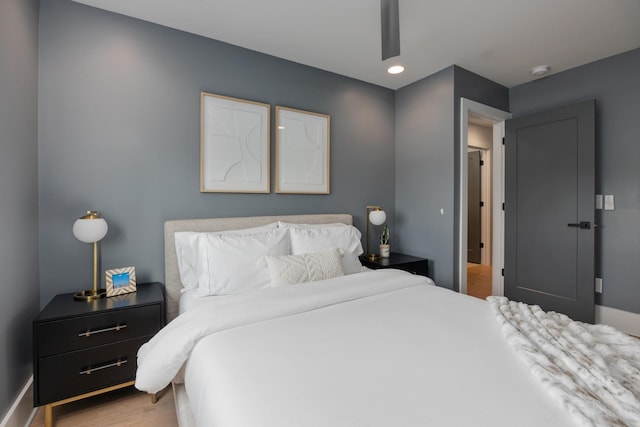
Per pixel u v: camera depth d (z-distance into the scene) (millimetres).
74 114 1940
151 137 2176
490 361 1044
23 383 1628
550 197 3037
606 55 2727
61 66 1905
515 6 2029
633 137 2645
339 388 892
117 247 2076
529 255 3193
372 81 3240
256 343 1176
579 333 1238
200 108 2338
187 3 1974
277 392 871
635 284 2645
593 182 2750
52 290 1897
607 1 1979
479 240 5398
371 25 2229
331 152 3025
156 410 1702
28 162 1711
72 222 1944
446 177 2943
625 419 750
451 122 2896
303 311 1534
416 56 2709
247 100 2525
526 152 3215
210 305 1473
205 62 2371
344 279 1914
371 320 1406
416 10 2066
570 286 2900
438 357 1071
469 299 1723
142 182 2148
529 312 1441
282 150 2713
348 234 2512
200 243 2010
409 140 3320
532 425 742
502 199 3506
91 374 1627
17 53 1576
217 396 891
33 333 1495
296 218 2693
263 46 2518
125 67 2090
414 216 3270
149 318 1775
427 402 828
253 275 1978
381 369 995
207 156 2367
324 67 2906
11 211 1510
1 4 1414
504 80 3236
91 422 1603
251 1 1961
